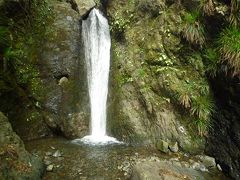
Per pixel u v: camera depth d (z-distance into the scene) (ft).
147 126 26.03
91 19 32.04
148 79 27.09
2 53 24.81
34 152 23.73
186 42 25.58
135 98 27.30
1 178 17.21
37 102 27.35
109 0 33.24
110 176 20.90
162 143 24.48
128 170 21.56
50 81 28.30
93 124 29.43
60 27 29.63
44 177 20.43
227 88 22.11
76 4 32.55
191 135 24.49
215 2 22.74
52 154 23.62
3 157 18.20
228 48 21.42
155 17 28.22
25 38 27.45
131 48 29.14
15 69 26.23
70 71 29.17
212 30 23.56
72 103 28.84
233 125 21.68
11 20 26.35
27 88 26.94
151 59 27.32
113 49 30.81
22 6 27.12
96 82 30.86
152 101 26.27
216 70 23.20
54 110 27.91
